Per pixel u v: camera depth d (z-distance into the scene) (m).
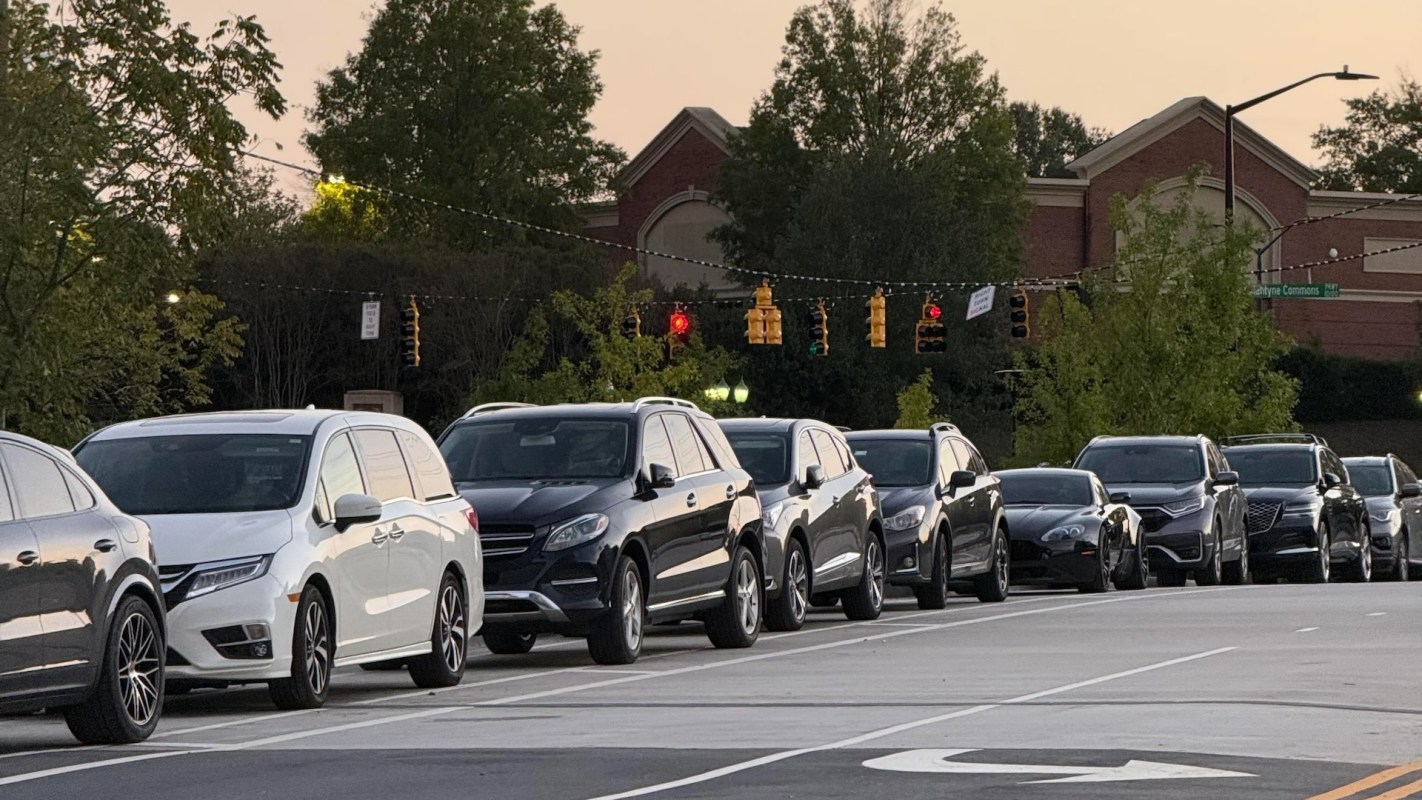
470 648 43.50
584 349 161.75
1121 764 21.64
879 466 54.91
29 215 50.62
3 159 49.88
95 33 50.84
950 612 51.59
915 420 121.81
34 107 50.06
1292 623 44.19
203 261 158.12
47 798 20.88
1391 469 80.81
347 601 30.73
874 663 36.19
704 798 19.72
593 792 20.30
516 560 36.19
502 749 24.16
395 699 31.48
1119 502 65.00
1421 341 188.38
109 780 22.17
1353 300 193.88
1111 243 186.88
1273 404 106.44
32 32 51.34
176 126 51.09
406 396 164.50
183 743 25.80
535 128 183.50
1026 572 60.50
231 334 101.75
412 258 160.88
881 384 172.50
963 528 55.22
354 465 32.09
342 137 183.88
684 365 124.88
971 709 27.73
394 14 185.25
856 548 48.25
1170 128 188.00
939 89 183.00
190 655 28.52
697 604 39.28
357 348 160.88
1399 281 195.00
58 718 30.73
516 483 38.03
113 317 52.91
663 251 193.75
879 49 183.25
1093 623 45.66
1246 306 106.88
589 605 36.22
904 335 173.50
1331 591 57.84
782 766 21.97
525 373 134.00
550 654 41.12
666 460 39.53
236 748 24.95
